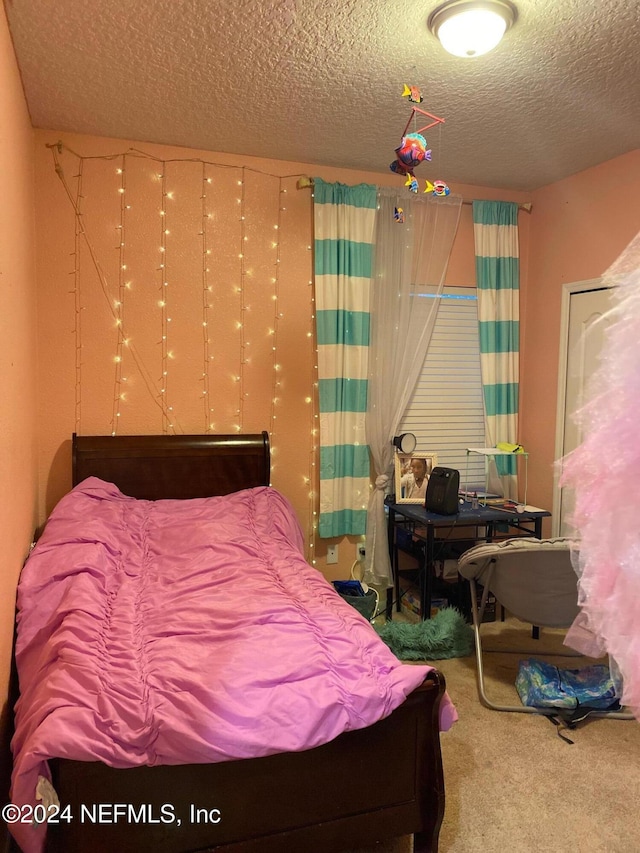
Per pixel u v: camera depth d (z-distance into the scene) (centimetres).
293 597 209
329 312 342
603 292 333
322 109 268
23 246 245
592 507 111
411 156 221
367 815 163
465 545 362
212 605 197
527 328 394
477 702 262
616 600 107
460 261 377
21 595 205
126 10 195
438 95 252
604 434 107
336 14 195
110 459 305
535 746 231
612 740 236
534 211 385
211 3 190
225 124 286
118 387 318
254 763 151
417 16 196
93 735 138
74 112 275
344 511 356
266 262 338
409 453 362
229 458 323
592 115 271
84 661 161
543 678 267
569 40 209
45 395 307
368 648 173
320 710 149
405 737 165
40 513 309
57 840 141
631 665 105
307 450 355
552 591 243
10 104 201
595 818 193
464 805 198
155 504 295
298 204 341
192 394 331
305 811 157
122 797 142
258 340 340
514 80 239
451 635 304
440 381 381
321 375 343
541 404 381
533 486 390
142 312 319
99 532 245
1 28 176
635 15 194
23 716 154
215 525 267
